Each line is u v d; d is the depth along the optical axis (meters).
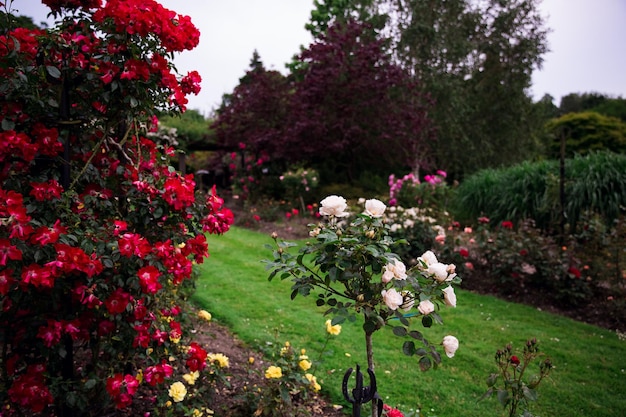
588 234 5.19
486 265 5.71
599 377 3.33
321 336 3.75
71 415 2.03
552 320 4.44
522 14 16.03
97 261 1.77
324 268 1.77
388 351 3.56
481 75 16.30
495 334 4.04
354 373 3.14
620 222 5.13
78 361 2.57
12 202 1.63
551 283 4.98
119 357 2.15
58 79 2.00
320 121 10.86
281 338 3.65
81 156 2.25
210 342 3.38
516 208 7.46
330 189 11.10
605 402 2.98
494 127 16.11
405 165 13.99
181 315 2.80
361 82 10.77
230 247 7.07
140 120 2.27
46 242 1.67
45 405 1.93
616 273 4.92
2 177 1.94
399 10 15.12
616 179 6.54
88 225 1.99
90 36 2.04
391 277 1.69
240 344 3.47
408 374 3.20
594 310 4.68
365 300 1.77
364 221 1.79
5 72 1.89
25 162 1.99
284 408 2.32
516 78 15.92
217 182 14.88
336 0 18.89
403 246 5.68
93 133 2.26
